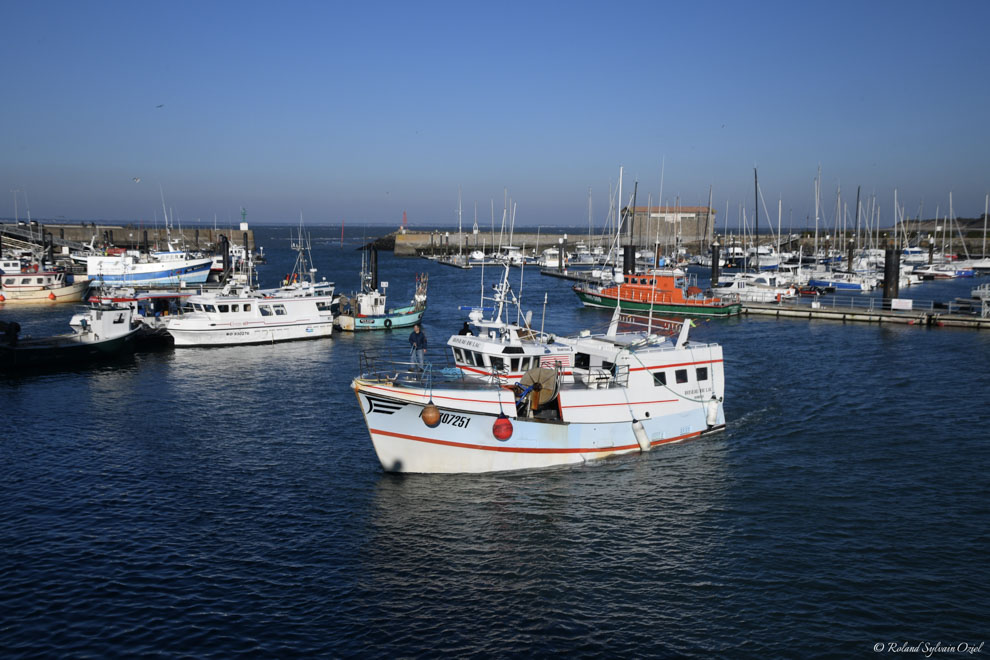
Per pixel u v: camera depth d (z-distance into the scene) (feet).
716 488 79.20
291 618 54.13
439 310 249.75
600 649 50.90
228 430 100.99
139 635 51.85
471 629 53.06
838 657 50.21
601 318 237.45
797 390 126.21
